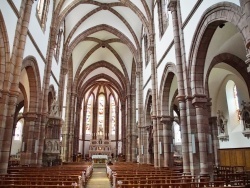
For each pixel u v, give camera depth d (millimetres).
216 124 19844
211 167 10680
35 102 16078
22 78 16797
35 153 15844
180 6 13539
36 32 15164
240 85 17531
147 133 23781
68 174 9719
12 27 11422
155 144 18203
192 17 11688
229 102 18891
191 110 11578
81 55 33812
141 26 26500
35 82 15805
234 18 7988
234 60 15547
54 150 18141
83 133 47031
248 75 15555
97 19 27594
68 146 30891
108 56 36938
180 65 12844
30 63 14336
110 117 49781
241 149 17016
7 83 11047
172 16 14008
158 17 18922
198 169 10844
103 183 14594
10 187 5801
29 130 15773
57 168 13641
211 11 9594
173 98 18656
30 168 13227
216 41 12328
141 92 26078
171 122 17547
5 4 10336
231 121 18469
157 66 19250
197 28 10875
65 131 30922
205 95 11258
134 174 9914
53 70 20969
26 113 15836
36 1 14688
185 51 12570
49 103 21359
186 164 11453
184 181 8023
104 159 36906
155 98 19094
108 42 33000
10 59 11430
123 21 26438
